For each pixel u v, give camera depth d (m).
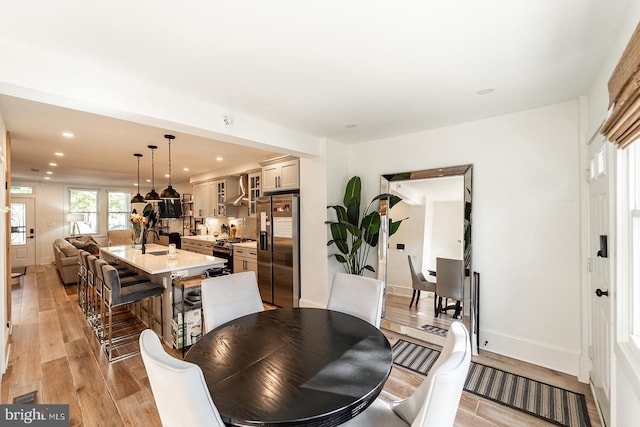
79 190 8.95
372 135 3.59
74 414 1.96
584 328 2.37
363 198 3.96
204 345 1.57
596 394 2.09
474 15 1.39
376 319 2.07
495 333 2.87
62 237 8.56
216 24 1.46
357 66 1.89
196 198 7.62
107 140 3.87
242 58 1.79
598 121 1.97
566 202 2.51
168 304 3.09
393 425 1.30
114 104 1.99
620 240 1.53
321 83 2.14
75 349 2.91
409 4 1.31
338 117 2.89
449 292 3.08
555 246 2.56
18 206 7.87
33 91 1.71
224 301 2.12
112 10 1.34
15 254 7.79
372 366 1.35
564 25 1.46
